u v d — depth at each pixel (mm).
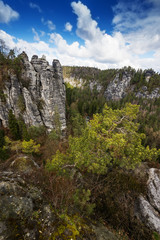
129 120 10648
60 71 47438
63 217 4777
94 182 12586
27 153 25750
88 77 175000
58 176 10398
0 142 26328
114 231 8133
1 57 35656
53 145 33438
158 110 86188
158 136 49125
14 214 4023
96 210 9828
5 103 34781
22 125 32875
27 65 38625
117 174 12508
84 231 4832
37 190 5871
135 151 8812
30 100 38656
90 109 70562
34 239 3607
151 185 11086
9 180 5387
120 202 10438
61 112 47031
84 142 9727
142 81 125500
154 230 8578
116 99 128000
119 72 137125
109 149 9922
